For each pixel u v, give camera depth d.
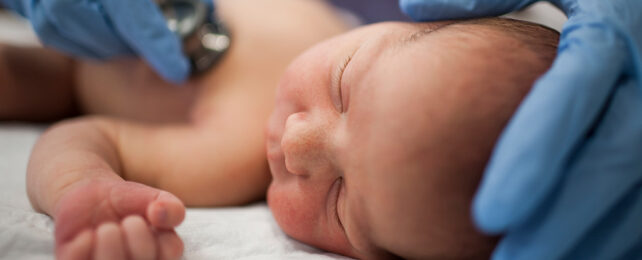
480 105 0.29
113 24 0.40
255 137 0.39
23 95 0.46
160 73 0.41
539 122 0.26
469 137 0.28
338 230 0.33
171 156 0.38
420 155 0.29
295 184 0.33
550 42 0.31
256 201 0.40
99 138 0.36
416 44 0.31
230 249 0.31
